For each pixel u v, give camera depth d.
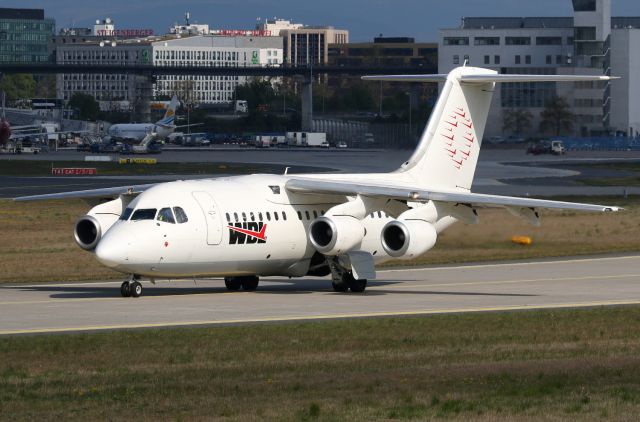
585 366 68.19
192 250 102.12
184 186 105.44
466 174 123.50
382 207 110.94
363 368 67.50
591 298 103.94
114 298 103.12
